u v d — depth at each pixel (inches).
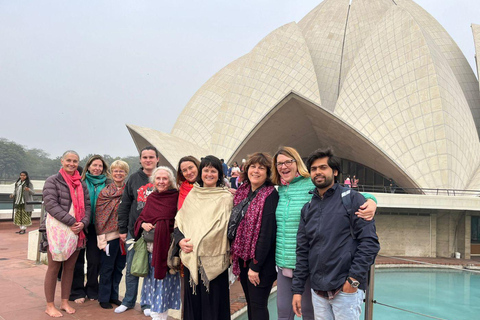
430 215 665.6
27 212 469.1
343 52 1187.9
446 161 819.4
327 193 116.5
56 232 172.7
